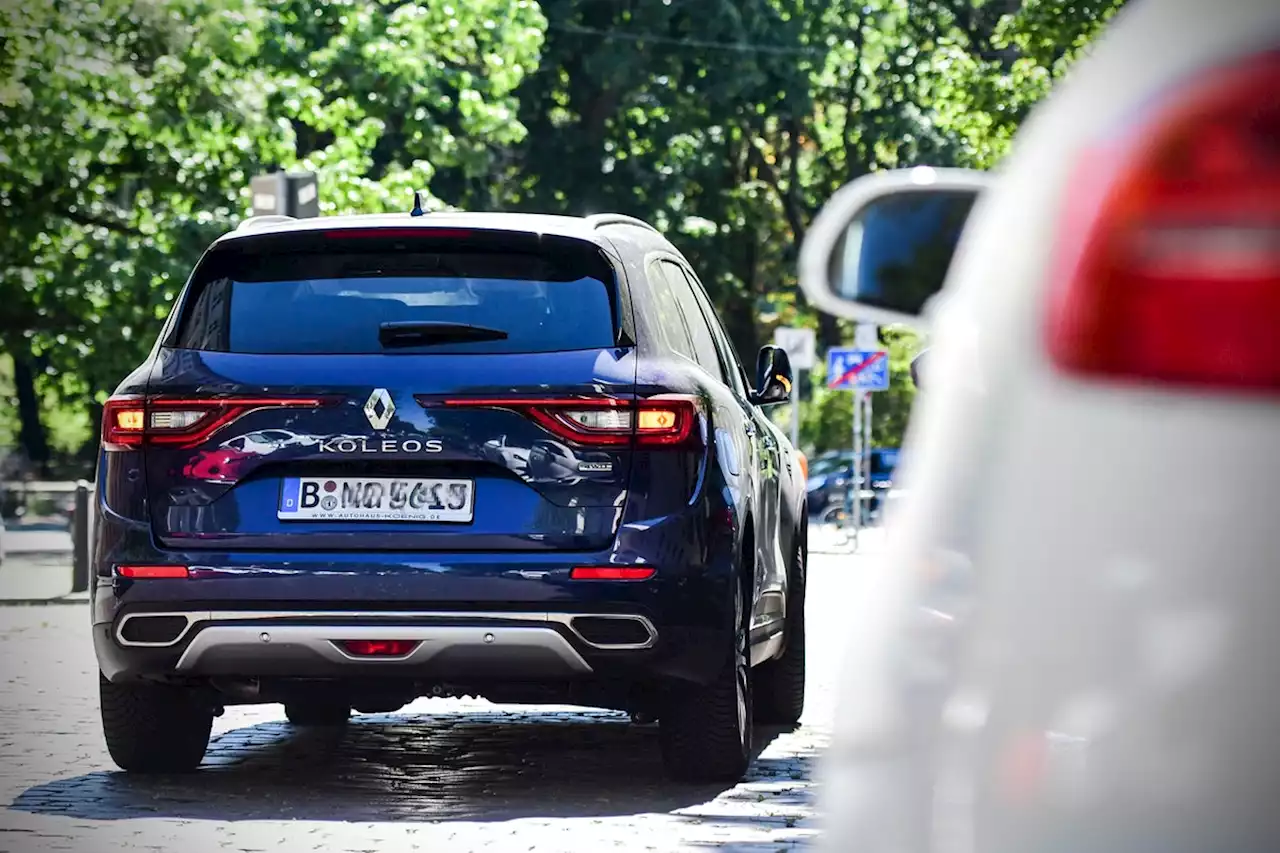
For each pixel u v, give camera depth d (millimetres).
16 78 81750
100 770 23156
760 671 27031
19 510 118375
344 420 20328
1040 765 4617
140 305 84188
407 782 22422
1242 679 4438
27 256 84188
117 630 20688
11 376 187250
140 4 82750
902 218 6137
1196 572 4480
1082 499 4586
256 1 85250
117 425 20859
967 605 4805
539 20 100250
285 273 21344
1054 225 4730
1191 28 4586
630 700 21328
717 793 21391
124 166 84750
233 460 20484
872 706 5156
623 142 124812
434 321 20781
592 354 20641
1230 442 4473
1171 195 4500
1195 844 4457
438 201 91688
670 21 120875
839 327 155375
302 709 28031
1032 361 4699
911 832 4945
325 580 20047
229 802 20875
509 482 20203
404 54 96562
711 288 133750
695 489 20422
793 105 123875
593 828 19297
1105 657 4551
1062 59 88375
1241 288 4461
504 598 19938
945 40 92000
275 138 85125
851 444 150375
